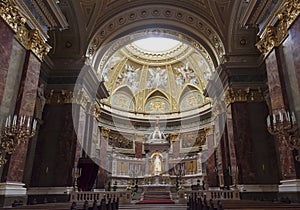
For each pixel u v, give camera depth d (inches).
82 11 440.5
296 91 247.1
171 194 378.0
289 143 236.2
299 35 234.1
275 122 258.2
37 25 275.7
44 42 288.4
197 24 492.4
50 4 280.7
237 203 187.6
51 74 432.5
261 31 303.6
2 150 216.2
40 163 384.5
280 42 275.4
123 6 471.5
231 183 419.5
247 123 401.1
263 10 298.4
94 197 321.1
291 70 255.4
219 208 113.8
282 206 143.7
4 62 219.1
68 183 375.6
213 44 486.9
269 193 363.9
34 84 269.1
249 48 442.3
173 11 488.1
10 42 229.6
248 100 414.9
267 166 379.9
